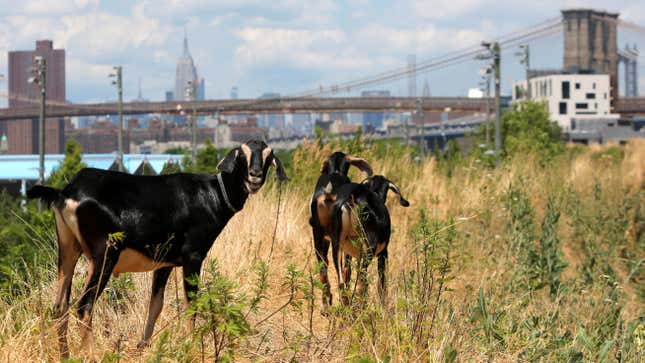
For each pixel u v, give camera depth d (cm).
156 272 581
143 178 556
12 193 4988
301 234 1040
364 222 714
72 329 588
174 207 557
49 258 733
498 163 2002
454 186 1524
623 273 1112
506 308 760
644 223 1354
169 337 561
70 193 524
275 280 812
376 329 587
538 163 2019
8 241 1041
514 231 1062
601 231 1280
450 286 859
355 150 1340
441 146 16450
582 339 664
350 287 691
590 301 844
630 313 888
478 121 16200
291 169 1292
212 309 506
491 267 972
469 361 596
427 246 661
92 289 524
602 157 2384
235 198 584
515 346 656
